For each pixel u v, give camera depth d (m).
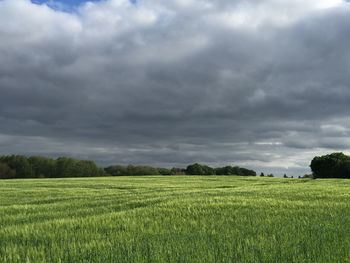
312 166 102.62
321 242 9.08
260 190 27.92
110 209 18.16
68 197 26.25
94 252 8.41
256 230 11.01
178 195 24.91
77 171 111.19
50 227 12.27
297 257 7.74
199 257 7.76
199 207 16.78
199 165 130.38
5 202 24.50
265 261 7.56
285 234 10.14
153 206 17.81
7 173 104.44
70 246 9.15
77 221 13.38
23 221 14.64
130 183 47.97
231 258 7.75
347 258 7.62
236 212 15.08
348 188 30.00
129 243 9.33
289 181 56.59
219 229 11.33
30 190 35.22
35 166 109.25
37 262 7.77
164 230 11.27
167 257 7.81
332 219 13.00
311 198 21.25
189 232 10.82
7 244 9.78
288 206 17.00
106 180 57.84
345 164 94.81
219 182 51.44
